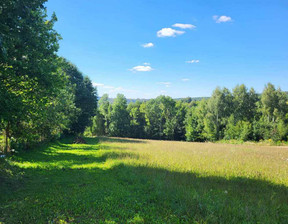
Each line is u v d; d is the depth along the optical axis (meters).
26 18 8.95
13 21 8.27
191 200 5.95
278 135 41.72
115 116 71.12
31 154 16.16
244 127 46.66
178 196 6.36
